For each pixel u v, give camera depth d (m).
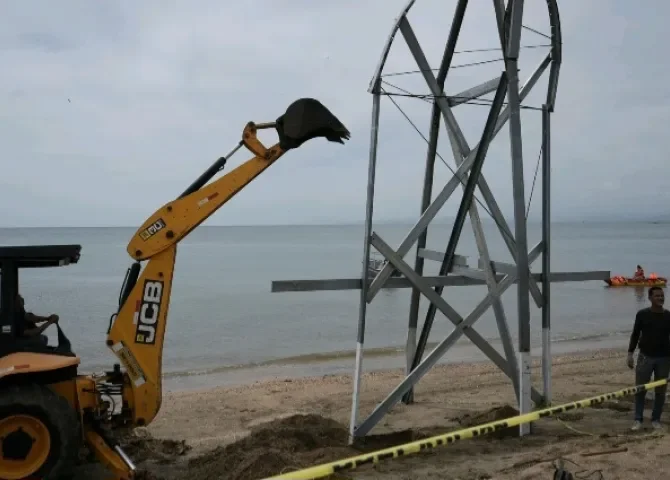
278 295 28.67
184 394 10.21
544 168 7.37
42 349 5.07
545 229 7.42
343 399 9.56
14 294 5.00
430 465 5.67
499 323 6.96
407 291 29.42
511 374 6.98
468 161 6.96
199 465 5.90
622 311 23.50
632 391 6.27
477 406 8.52
